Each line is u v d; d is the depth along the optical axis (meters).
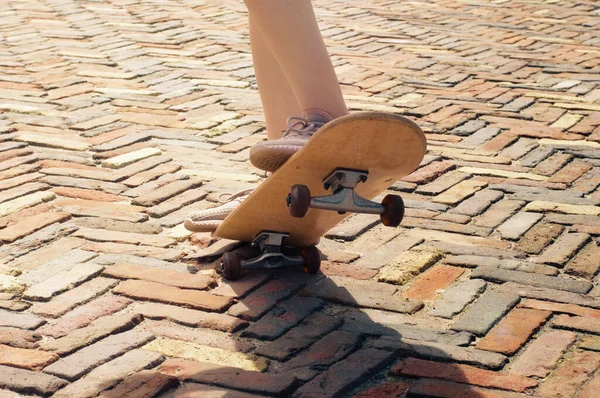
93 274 2.85
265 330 2.52
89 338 2.45
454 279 2.87
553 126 4.63
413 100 5.11
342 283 2.84
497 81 5.57
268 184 2.47
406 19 7.65
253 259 2.87
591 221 3.36
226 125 4.56
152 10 7.78
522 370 2.29
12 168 3.84
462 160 4.11
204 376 2.26
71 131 4.40
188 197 3.59
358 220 3.37
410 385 2.23
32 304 2.65
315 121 2.50
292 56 2.48
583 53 6.42
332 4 8.33
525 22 7.62
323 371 2.29
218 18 7.48
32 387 2.19
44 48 6.16
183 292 2.75
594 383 2.22
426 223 3.35
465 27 7.35
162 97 5.05
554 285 2.81
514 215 3.44
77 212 3.38
